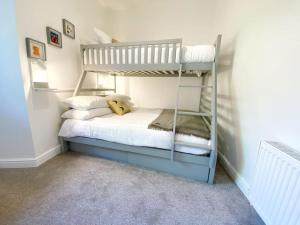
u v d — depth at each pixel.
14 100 1.73
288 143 1.06
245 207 1.37
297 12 1.02
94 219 1.20
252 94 1.50
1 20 1.57
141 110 3.07
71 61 2.47
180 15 3.22
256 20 1.49
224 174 1.90
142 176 1.79
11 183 1.59
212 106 1.73
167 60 2.10
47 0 1.96
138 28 3.46
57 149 2.26
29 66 1.78
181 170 1.81
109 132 1.96
